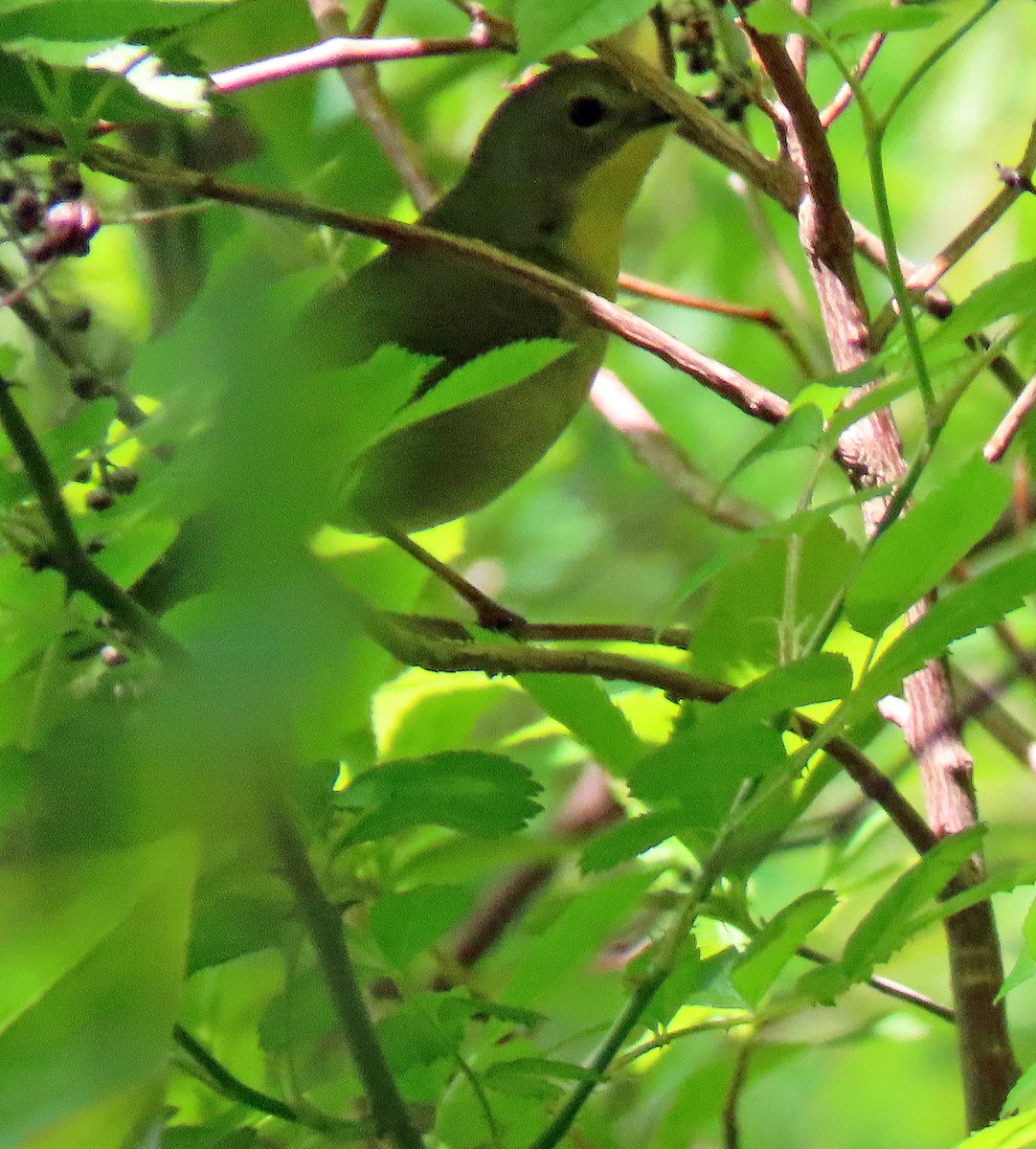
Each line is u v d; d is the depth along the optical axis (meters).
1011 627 9.05
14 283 4.87
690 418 11.10
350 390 3.35
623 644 6.47
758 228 8.19
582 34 3.17
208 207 4.88
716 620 4.86
